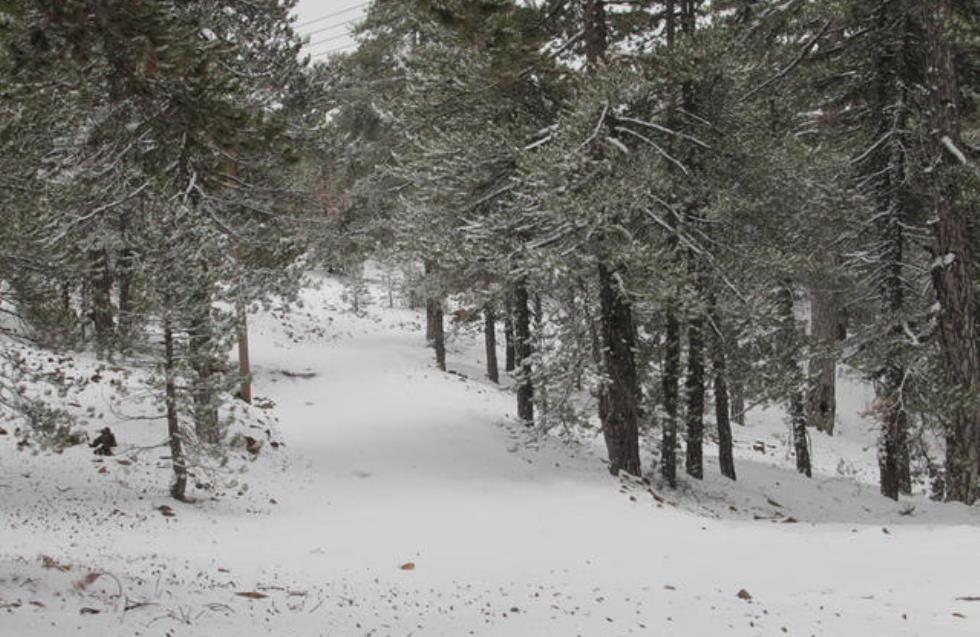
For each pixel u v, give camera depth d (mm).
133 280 15570
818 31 19391
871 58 19562
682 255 18219
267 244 20859
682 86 17812
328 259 29703
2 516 12664
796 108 20906
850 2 16828
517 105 18750
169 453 18328
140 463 17422
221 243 17531
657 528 14578
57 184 15383
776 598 9281
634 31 20000
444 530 14297
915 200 19375
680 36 16891
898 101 19062
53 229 15477
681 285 16562
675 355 19953
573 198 15422
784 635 7391
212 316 16016
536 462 19922
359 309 42062
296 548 12633
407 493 17281
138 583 8375
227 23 18703
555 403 18578
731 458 22172
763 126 18750
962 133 18703
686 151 18547
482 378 33844
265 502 16156
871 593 9500
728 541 13578
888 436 20609
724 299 18406
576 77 17281
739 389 20922
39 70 6855
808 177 18234
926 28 15836
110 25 6355
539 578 10766
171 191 17375
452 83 18219
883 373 19766
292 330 36750
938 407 16859
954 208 15656
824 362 21125
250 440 19406
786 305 22234
